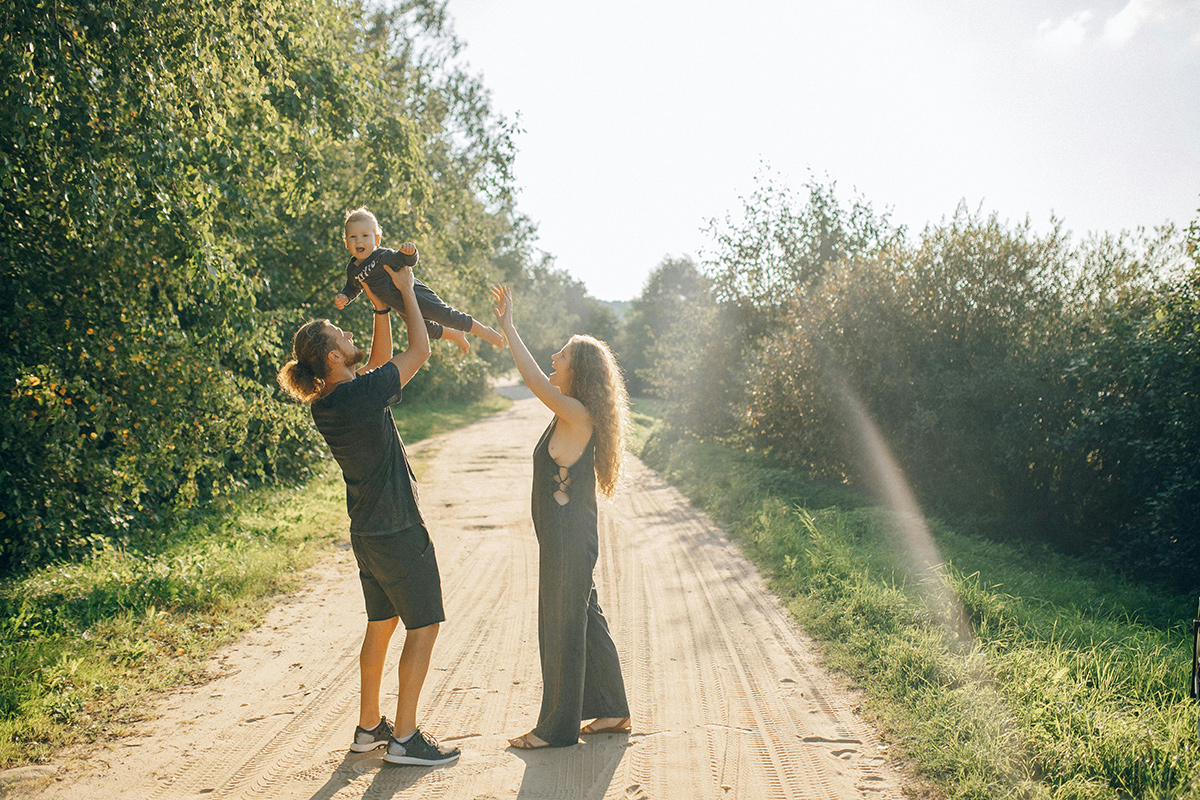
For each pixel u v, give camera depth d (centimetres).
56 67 546
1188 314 793
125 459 716
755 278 2038
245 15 683
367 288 341
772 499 973
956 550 804
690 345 2131
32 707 363
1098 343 885
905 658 425
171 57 614
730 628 520
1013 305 1045
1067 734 321
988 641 450
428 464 1563
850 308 1173
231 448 895
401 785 304
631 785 304
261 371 1166
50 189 638
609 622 536
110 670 422
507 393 6638
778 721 367
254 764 324
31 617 486
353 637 504
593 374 342
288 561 700
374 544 314
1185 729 322
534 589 630
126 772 316
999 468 976
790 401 1305
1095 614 605
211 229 789
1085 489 923
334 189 1355
